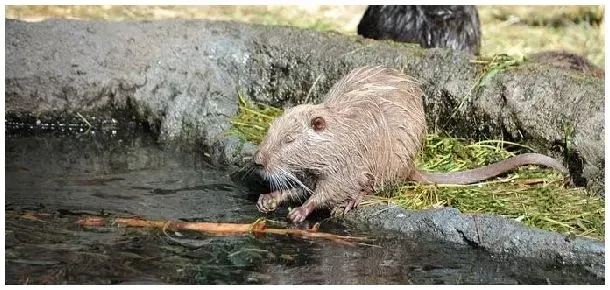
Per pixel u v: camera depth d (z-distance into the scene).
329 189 10.30
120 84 13.95
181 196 10.90
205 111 13.37
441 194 10.61
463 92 12.17
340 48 13.36
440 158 11.77
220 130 12.97
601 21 18.80
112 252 9.04
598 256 8.98
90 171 11.88
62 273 8.45
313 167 10.23
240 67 13.97
